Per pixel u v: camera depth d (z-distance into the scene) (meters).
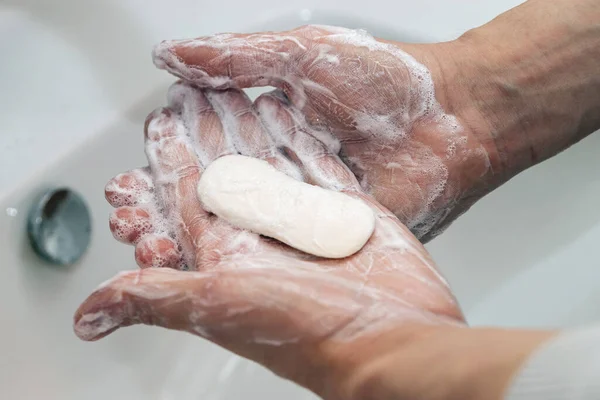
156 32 0.71
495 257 0.78
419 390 0.51
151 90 0.71
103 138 0.69
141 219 0.64
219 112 0.66
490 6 0.74
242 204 0.62
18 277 0.67
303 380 0.58
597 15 0.66
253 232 0.62
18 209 0.66
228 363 0.76
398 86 0.64
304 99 0.65
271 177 0.63
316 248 0.60
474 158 0.66
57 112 0.68
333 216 0.61
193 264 0.63
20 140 0.67
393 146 0.66
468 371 0.49
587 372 0.40
